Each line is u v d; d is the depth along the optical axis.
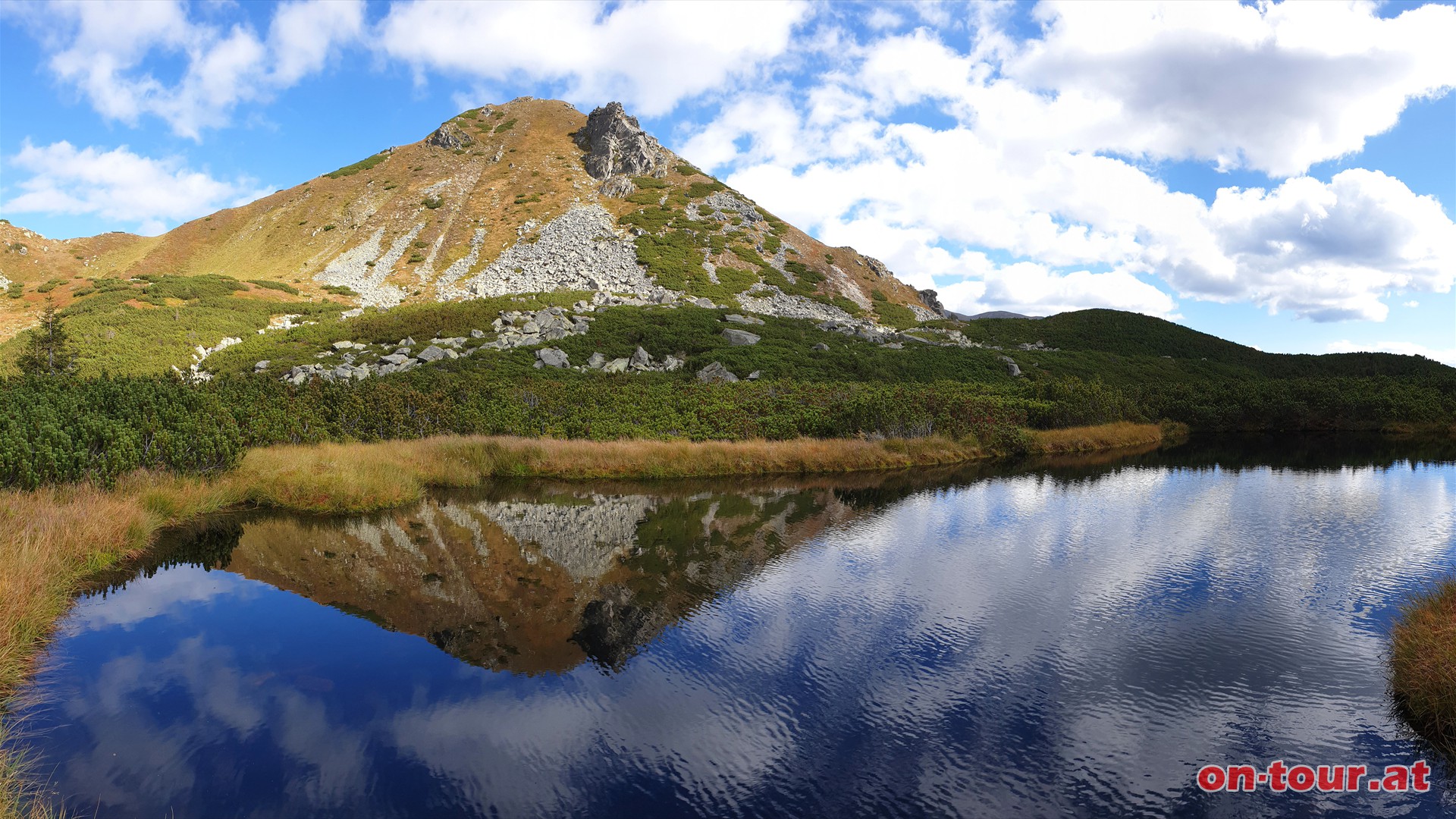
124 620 9.20
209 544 12.84
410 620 9.38
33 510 11.18
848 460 23.72
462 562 12.05
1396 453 29.17
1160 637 9.08
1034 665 8.21
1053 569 12.05
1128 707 7.27
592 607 9.95
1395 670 7.91
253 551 12.43
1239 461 26.77
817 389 33.91
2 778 5.57
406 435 24.31
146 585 10.59
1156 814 5.55
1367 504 17.95
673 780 5.86
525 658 8.23
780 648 8.59
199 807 5.30
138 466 14.95
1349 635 9.23
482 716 6.88
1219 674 8.02
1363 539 14.25
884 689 7.57
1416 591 10.90
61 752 6.08
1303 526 15.38
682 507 17.03
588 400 29.67
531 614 9.64
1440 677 6.97
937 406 30.84
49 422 14.16
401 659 8.16
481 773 5.90
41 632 8.48
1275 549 13.42
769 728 6.75
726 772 6.00
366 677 7.69
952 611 9.92
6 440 12.65
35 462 12.70
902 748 6.45
